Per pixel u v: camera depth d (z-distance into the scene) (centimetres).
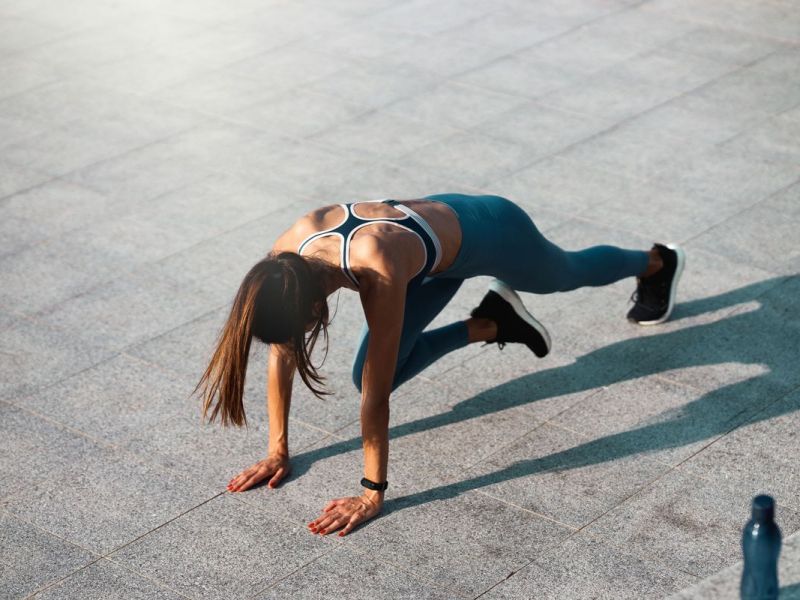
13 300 622
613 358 548
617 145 788
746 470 461
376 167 769
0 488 466
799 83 881
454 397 522
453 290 465
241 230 693
